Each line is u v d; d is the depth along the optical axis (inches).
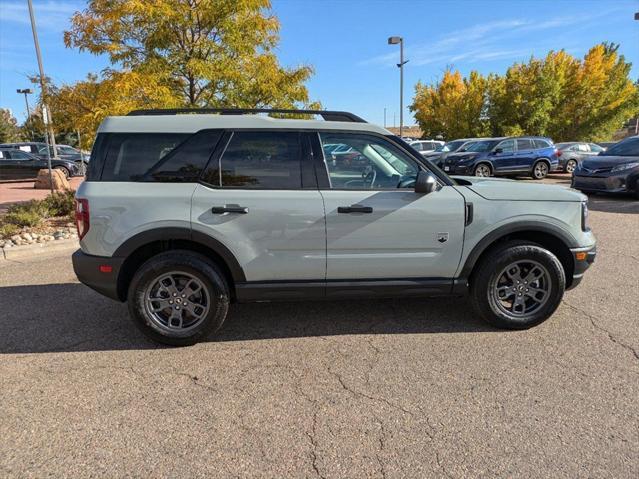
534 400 117.8
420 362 138.8
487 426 107.6
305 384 127.1
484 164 699.4
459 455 98.0
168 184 144.8
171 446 101.7
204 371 134.7
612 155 485.7
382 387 125.0
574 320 168.6
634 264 238.8
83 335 159.6
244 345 151.9
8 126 2006.6
